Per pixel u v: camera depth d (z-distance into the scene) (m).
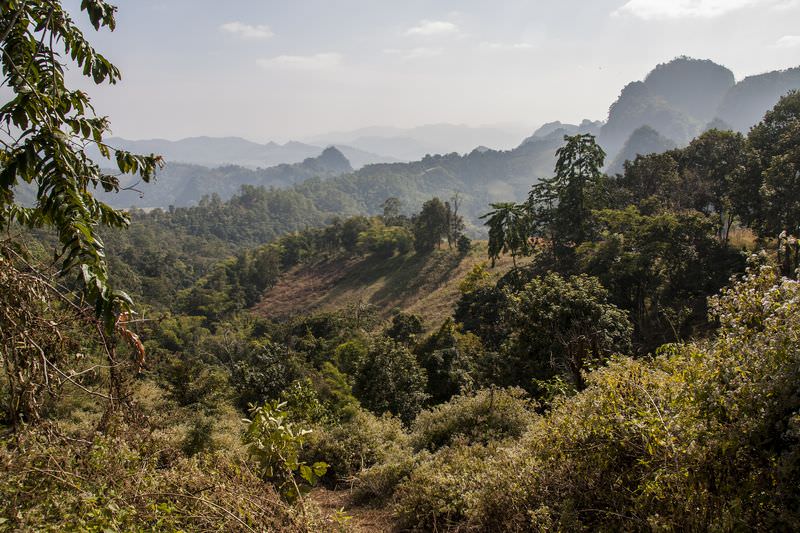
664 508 3.44
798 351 2.92
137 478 3.55
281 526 3.95
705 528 3.12
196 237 147.88
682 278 26.73
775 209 24.66
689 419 3.36
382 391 19.50
